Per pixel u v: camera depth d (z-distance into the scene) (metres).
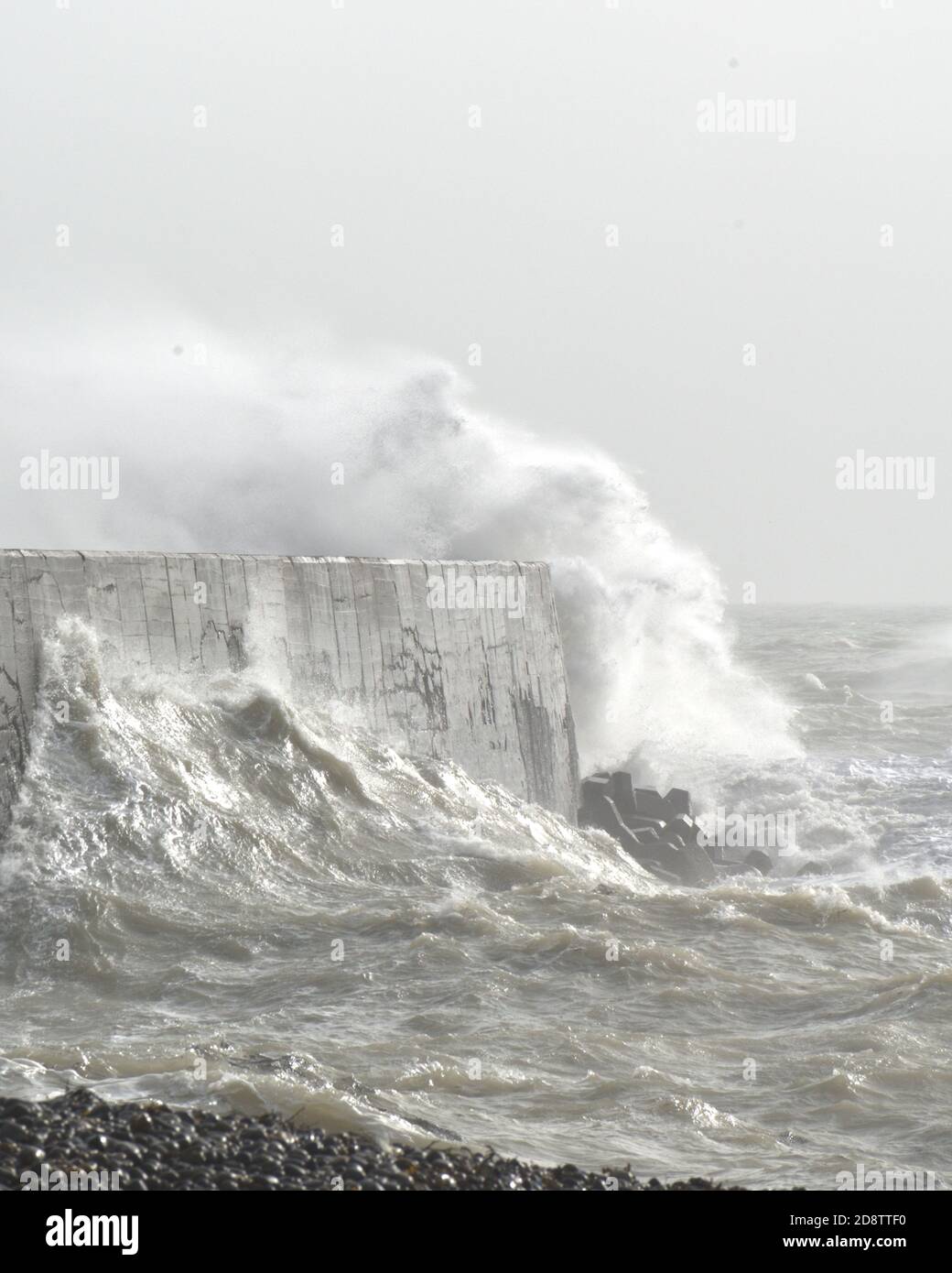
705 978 17.69
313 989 16.59
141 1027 15.20
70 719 20.44
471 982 16.97
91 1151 10.02
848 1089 14.38
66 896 18.27
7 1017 15.55
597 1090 14.09
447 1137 12.23
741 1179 12.01
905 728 53.34
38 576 20.48
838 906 20.98
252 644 23.91
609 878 24.45
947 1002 16.83
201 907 18.92
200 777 21.30
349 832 22.20
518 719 31.08
